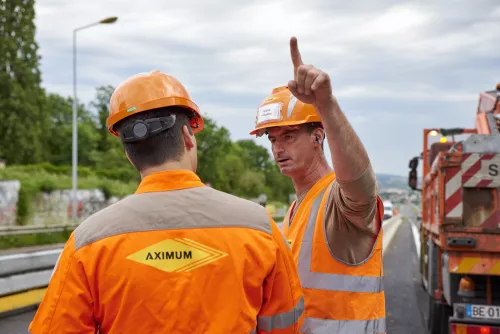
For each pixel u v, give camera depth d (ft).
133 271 6.23
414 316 28.99
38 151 190.29
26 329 24.66
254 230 6.62
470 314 19.25
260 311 6.77
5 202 98.99
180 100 6.90
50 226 79.77
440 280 23.25
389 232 99.45
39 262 38.60
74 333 6.28
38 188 109.91
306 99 7.00
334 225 8.38
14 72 184.96
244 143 380.37
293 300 6.85
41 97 197.16
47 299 6.42
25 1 189.16
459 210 19.31
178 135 6.89
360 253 8.58
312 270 8.80
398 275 44.45
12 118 177.58
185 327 6.16
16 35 187.21
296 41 6.75
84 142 225.97
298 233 9.17
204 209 6.56
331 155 7.28
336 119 6.98
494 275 19.74
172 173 6.75
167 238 6.37
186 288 6.21
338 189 7.97
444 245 19.42
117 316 6.26
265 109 9.84
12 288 30.58
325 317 8.66
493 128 28.50
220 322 6.22
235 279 6.34
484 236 19.15
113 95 7.05
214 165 220.23
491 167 19.15
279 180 372.58
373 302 8.78
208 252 6.34
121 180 160.04
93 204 127.54
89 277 6.30
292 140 9.71
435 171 22.72
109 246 6.32
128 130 6.79
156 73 7.07
